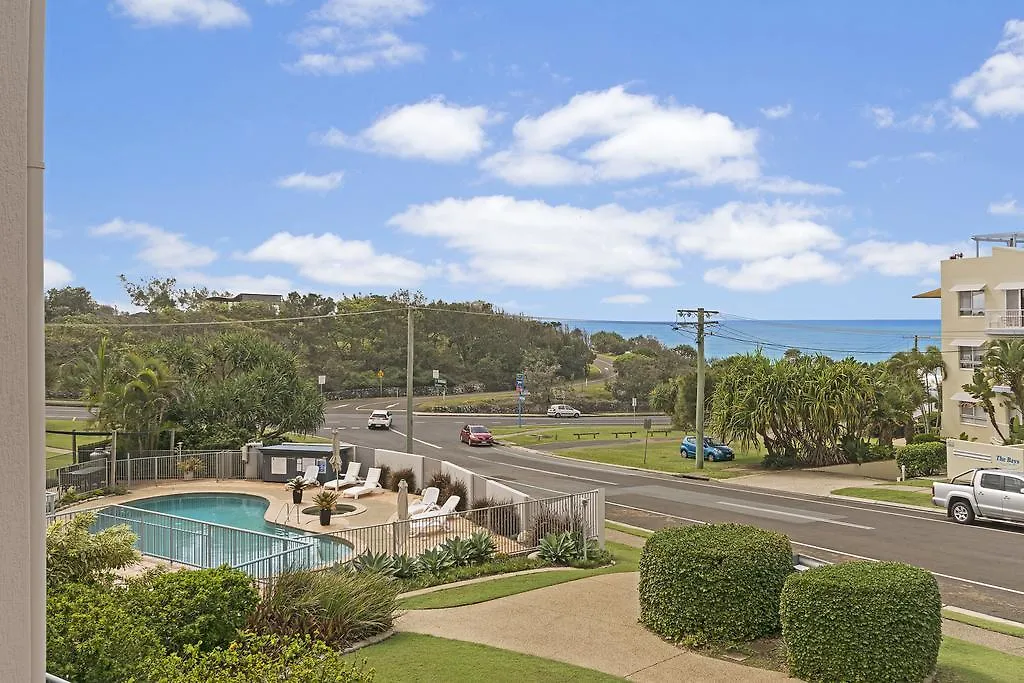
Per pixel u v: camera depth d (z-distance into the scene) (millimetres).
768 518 25062
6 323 1862
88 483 27953
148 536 17844
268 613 10055
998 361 34812
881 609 8961
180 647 7918
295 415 39781
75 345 54094
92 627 6367
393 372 87125
